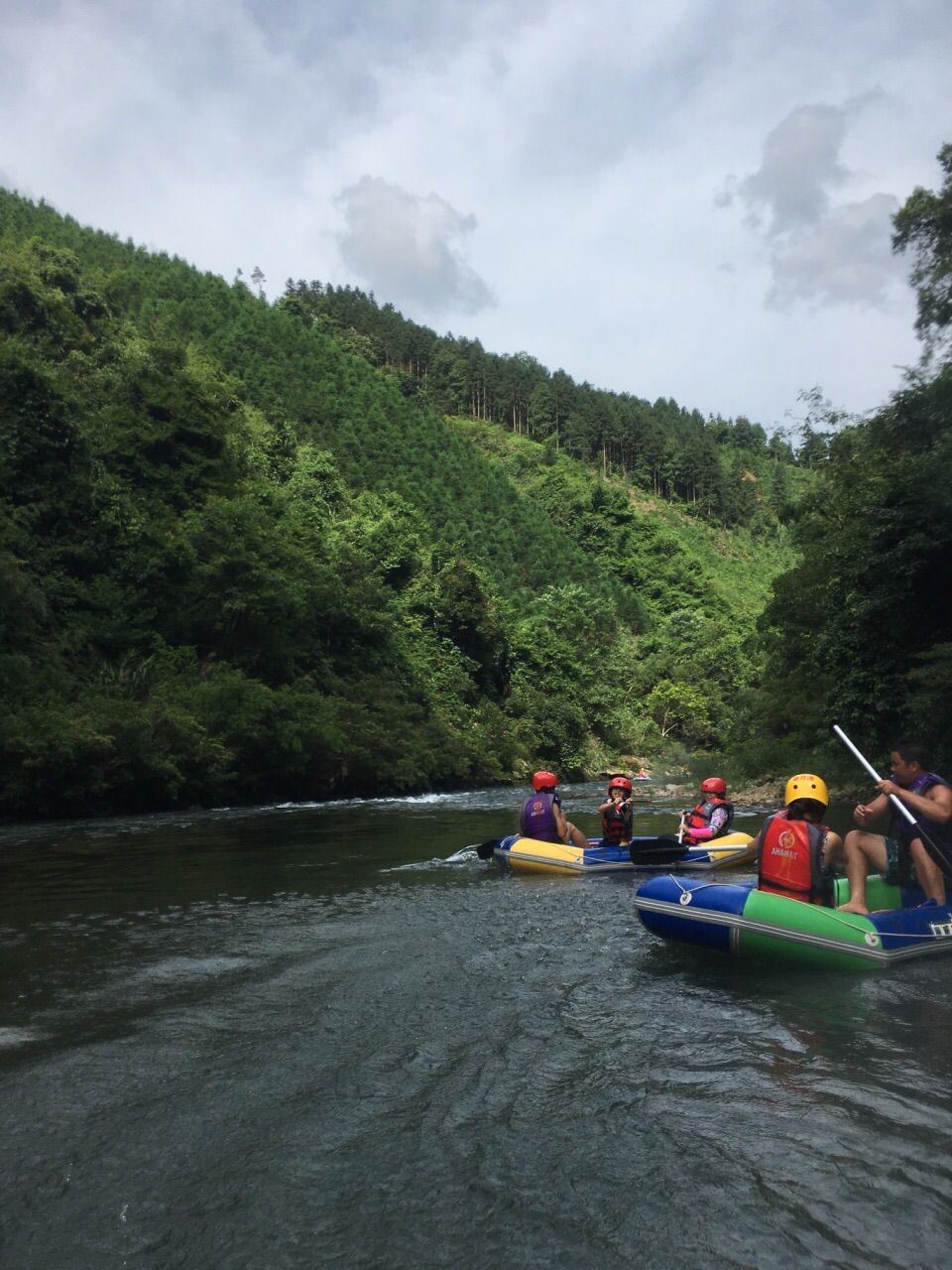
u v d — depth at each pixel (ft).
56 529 80.64
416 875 27.12
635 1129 8.73
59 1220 7.22
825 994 13.56
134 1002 13.20
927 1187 7.54
